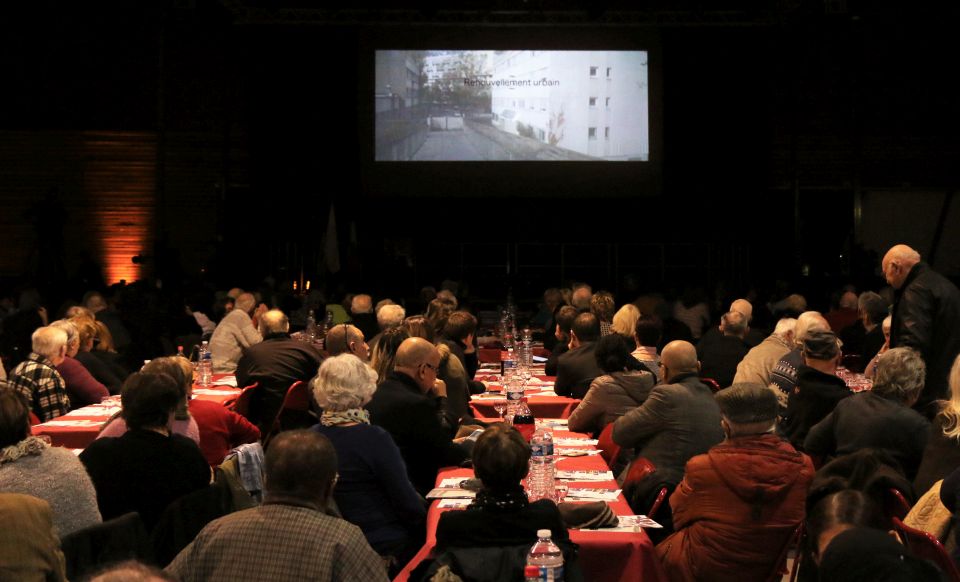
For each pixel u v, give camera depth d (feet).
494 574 10.93
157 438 13.79
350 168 79.97
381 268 79.15
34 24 76.89
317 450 9.89
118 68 77.87
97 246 78.07
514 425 18.88
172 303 44.45
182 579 9.53
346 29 78.95
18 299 51.37
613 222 82.28
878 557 5.99
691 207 81.05
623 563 12.80
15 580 9.64
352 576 9.39
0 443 11.57
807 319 23.39
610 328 31.30
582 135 76.28
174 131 78.33
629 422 17.35
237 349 33.47
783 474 13.12
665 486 15.17
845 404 16.79
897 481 12.78
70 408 25.04
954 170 77.71
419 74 76.23
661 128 76.18
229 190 77.41
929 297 21.31
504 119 76.33
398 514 14.75
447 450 17.20
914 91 77.10
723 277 81.10
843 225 78.69
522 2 73.51
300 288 69.82
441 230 82.17
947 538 12.57
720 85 79.56
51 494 11.48
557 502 14.28
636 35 75.66
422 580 11.02
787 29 75.92
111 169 78.13
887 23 75.97
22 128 77.71
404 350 17.60
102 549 10.80
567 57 75.92
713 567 13.19
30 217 73.20
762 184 79.15
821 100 78.33
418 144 76.59
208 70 78.54
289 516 9.58
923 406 21.07
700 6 70.69
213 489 12.92
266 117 79.41
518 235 82.58
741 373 23.99
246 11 70.23
